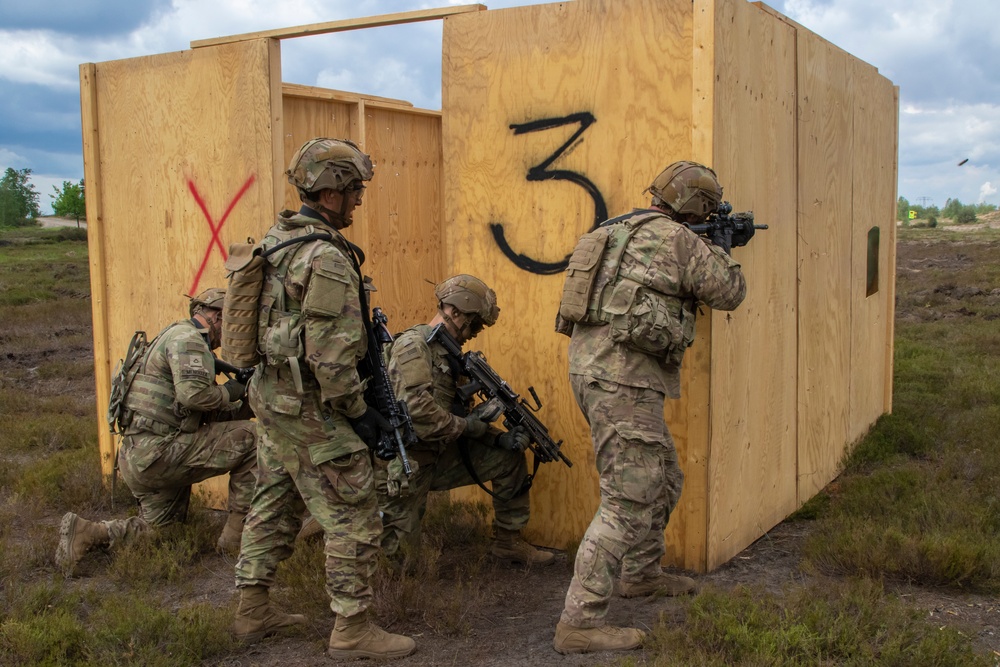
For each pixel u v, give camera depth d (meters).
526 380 4.55
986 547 4.07
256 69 4.96
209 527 4.81
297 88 5.60
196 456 4.44
